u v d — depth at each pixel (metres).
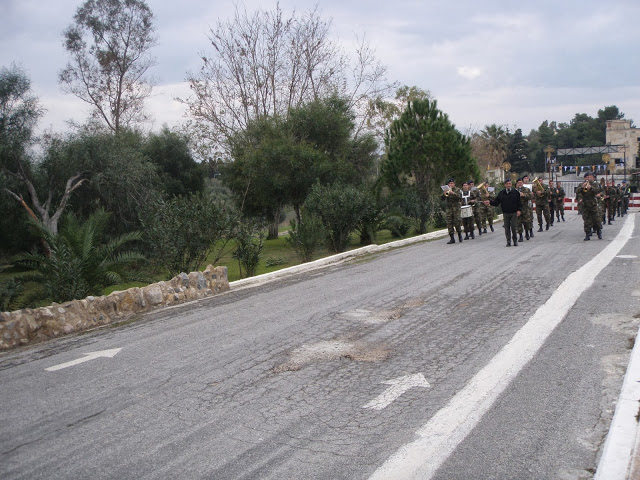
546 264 12.90
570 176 67.62
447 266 13.73
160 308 11.23
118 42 41.41
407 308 9.51
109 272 13.18
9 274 19.53
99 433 5.22
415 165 26.06
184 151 31.97
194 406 5.75
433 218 26.94
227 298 11.84
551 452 4.39
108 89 41.97
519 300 9.50
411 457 4.44
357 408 5.48
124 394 6.23
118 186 22.50
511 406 5.27
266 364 6.98
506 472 4.14
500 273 12.15
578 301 9.07
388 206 24.45
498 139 73.31
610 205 22.77
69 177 21.80
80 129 22.95
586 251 14.64
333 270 14.86
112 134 24.67
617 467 4.01
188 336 8.66
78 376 7.02
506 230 16.92
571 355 6.55
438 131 25.47
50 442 5.09
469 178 26.41
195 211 15.27
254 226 16.75
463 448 4.54
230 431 5.10
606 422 4.82
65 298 11.68
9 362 8.03
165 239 14.42
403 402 5.55
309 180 24.53
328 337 8.02
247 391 6.10
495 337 7.50
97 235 13.56
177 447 4.83
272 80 33.38
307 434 4.96
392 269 14.01
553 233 20.48
